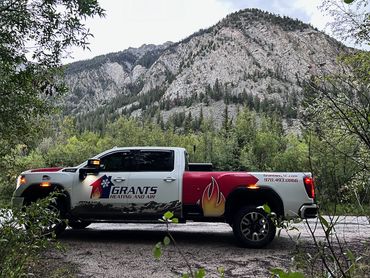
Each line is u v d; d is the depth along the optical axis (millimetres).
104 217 7645
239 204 7434
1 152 7801
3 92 6750
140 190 7527
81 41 6883
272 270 1820
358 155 2312
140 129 51406
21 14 6289
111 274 5270
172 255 6492
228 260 6129
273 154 33031
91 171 7750
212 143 35000
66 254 6375
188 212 7387
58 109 8320
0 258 3412
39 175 7832
